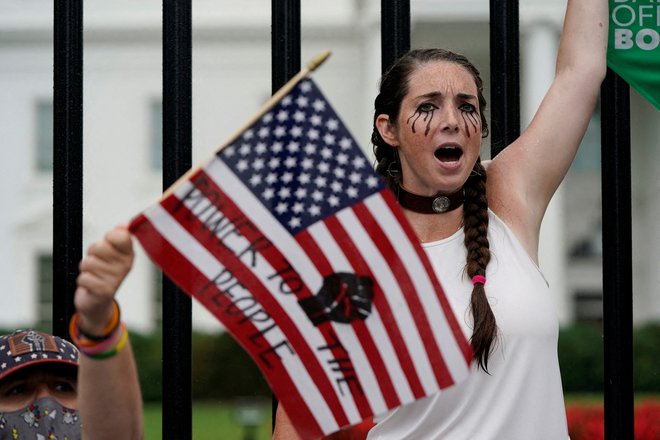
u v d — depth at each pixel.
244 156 4.22
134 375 4.08
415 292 4.25
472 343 4.61
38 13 45.22
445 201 4.98
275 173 4.24
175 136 5.60
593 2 5.33
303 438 4.26
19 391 4.78
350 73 45.00
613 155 5.65
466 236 4.89
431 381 4.24
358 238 4.25
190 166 5.60
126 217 45.12
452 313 4.24
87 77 45.12
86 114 45.19
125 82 45.31
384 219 4.25
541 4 41.31
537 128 5.16
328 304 4.24
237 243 4.21
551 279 43.69
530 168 5.11
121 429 4.09
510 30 5.67
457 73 4.95
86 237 44.88
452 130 4.87
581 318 47.31
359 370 4.25
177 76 5.60
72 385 4.84
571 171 47.62
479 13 38.59
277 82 5.62
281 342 4.24
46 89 45.47
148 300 43.94
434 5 38.50
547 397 4.70
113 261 3.93
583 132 5.21
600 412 18.83
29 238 45.34
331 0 45.12
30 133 45.47
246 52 45.47
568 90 5.22
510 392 4.66
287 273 4.23
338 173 4.25
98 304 3.91
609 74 5.70
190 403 5.49
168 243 4.18
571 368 37.69
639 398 32.38
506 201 5.05
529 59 41.47
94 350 3.96
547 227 43.78
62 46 5.62
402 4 5.62
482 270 4.76
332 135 4.25
